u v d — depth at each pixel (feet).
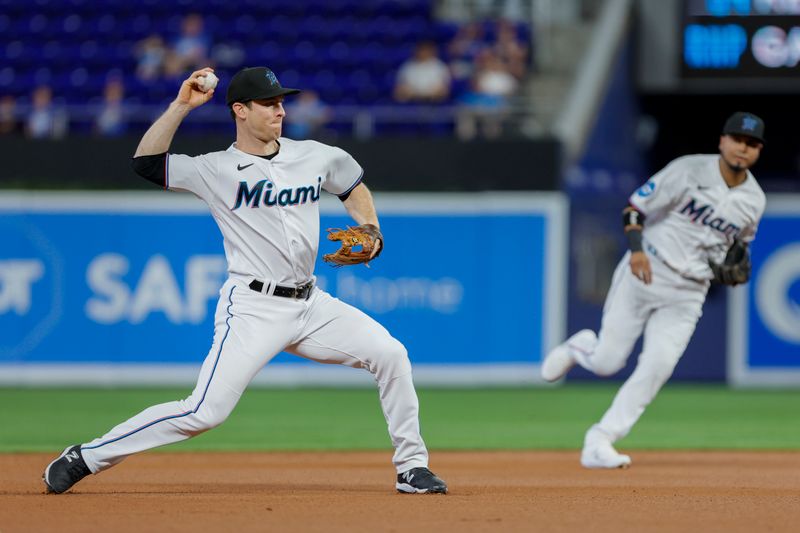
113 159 163.94
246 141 63.77
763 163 200.13
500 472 86.58
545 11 211.00
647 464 92.99
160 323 162.81
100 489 71.77
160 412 64.39
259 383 167.22
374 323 66.44
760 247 168.96
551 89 194.39
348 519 57.16
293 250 63.67
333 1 208.23
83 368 163.43
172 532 53.01
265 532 53.06
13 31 205.57
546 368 93.61
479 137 165.27
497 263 163.84
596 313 173.47
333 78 195.00
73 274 163.32
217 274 163.02
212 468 88.58
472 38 203.10
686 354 174.29
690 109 198.49
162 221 162.81
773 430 123.85
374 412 138.82
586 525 55.77
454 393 160.76
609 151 183.83
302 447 106.11
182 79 193.98
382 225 163.53
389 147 163.94
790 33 171.83
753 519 58.34
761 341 169.78
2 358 163.12
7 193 163.43
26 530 53.67
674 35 182.80
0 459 93.50
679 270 85.56
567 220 165.99
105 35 204.74
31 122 179.11
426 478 67.67
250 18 206.80
